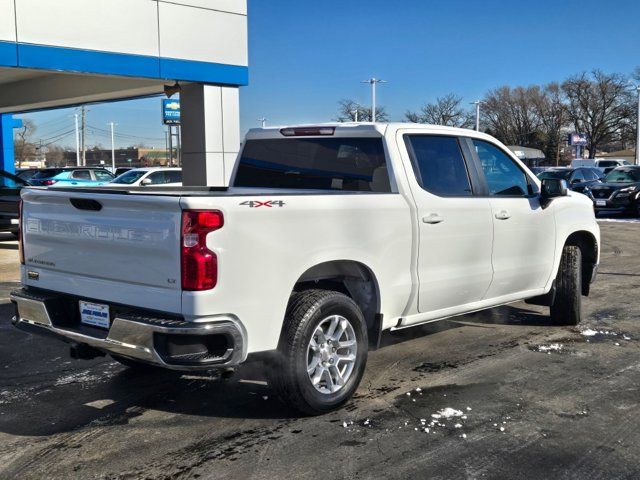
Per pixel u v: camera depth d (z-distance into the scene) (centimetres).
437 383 525
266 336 415
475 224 564
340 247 455
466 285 563
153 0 1264
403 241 503
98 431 437
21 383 534
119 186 583
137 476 373
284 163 598
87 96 1669
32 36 1121
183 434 430
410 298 516
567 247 700
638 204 2145
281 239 417
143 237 402
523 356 598
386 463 386
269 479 369
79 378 546
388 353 609
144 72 1266
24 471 381
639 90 4959
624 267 1134
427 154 547
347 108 5897
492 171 611
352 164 546
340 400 461
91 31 1190
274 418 455
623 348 625
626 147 9675
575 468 380
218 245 387
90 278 438
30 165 9756
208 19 1349
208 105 1393
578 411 466
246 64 1423
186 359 385
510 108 9044
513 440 418
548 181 636
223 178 1431
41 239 472
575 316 702
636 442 415
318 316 437
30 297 470
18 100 1847
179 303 387
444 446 409
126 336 400
